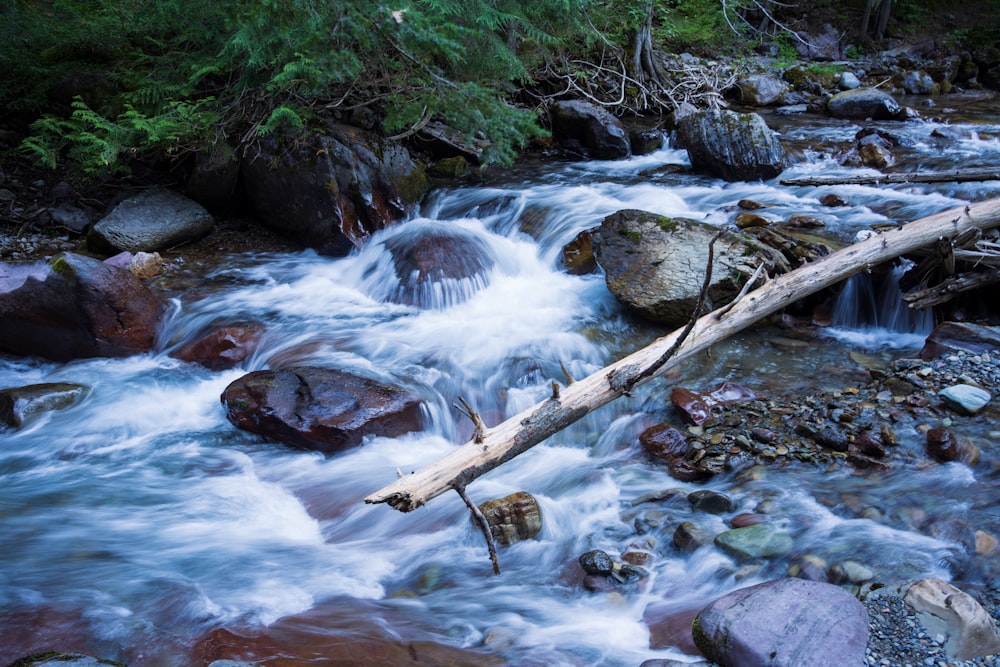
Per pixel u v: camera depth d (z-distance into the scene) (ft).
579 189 31.14
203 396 19.84
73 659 10.47
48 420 18.56
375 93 31.32
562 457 17.07
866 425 16.39
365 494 15.87
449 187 32.40
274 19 25.58
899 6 59.21
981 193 27.68
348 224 27.58
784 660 10.16
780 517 13.93
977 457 14.97
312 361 20.44
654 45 46.16
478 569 13.67
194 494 15.87
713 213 27.17
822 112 44.06
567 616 12.32
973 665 10.23
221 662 10.39
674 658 11.16
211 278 25.79
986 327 19.11
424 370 20.02
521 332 21.84
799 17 57.57
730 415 17.51
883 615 11.09
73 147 29.71
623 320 22.35
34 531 14.42
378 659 11.25
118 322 21.45
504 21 31.76
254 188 28.89
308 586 13.14
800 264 22.11
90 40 32.04
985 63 54.34
